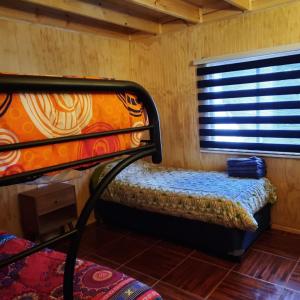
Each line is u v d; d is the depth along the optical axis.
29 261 1.56
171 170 3.71
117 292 1.26
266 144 3.11
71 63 3.42
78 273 1.42
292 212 3.06
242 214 2.45
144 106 1.06
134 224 3.32
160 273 2.50
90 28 3.55
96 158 0.88
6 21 2.83
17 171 0.71
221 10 3.19
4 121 0.69
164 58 3.77
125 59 4.06
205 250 2.83
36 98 0.75
